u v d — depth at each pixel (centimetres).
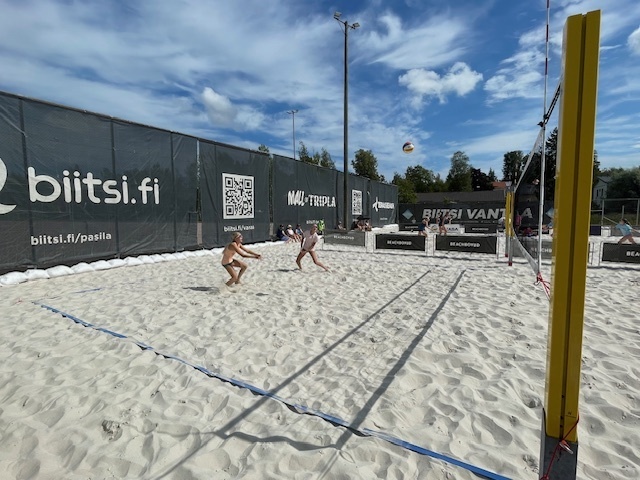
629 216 2430
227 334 397
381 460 199
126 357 333
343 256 1065
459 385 276
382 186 2567
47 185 739
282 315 464
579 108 118
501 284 645
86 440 217
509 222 1024
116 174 870
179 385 285
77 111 789
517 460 198
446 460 197
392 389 274
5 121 675
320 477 187
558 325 127
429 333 390
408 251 1172
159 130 971
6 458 205
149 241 950
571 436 129
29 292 602
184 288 621
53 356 337
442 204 2736
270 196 1451
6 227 679
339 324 431
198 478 186
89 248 816
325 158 5216
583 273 122
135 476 191
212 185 1154
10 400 262
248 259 984
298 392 273
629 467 194
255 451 206
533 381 282
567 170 121
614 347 351
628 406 252
